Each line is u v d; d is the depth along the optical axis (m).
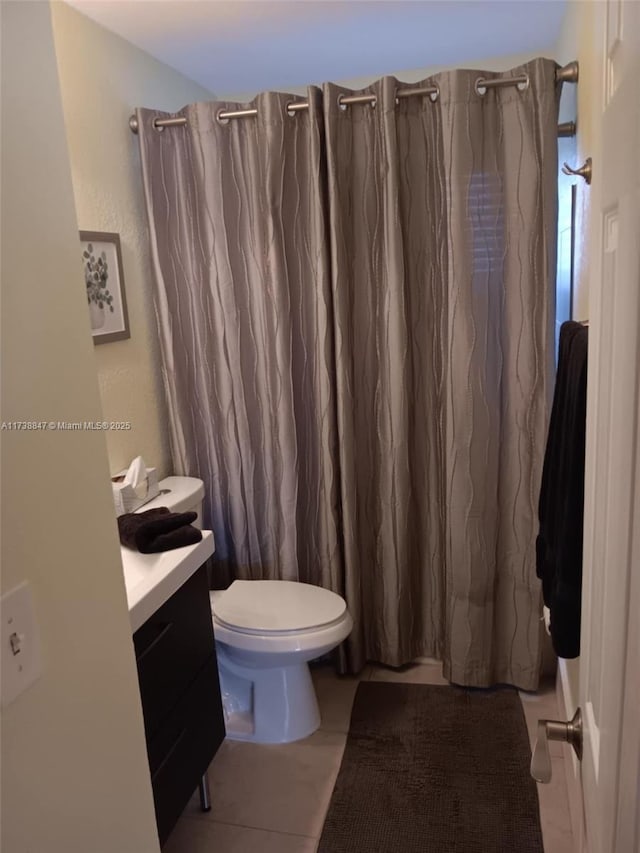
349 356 2.30
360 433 2.40
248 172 2.23
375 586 2.53
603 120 0.83
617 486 0.69
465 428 2.20
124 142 2.24
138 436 2.35
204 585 1.88
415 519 2.46
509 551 2.32
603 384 0.84
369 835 1.82
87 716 0.84
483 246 2.10
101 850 0.88
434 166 2.13
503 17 2.18
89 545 0.85
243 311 2.35
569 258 2.20
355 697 2.43
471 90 2.01
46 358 0.77
